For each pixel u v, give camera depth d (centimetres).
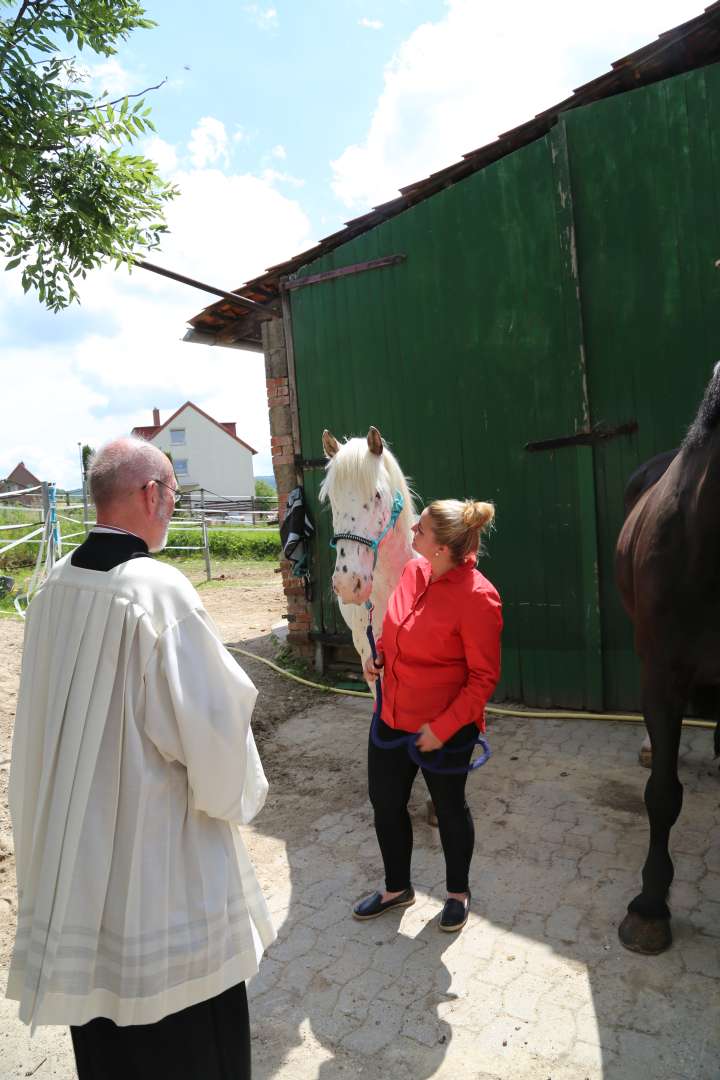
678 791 221
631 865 264
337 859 289
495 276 429
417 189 455
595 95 389
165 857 132
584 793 324
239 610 879
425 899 256
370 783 238
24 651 147
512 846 286
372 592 274
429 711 223
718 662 215
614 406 398
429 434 470
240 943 140
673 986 202
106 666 133
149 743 134
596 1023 192
